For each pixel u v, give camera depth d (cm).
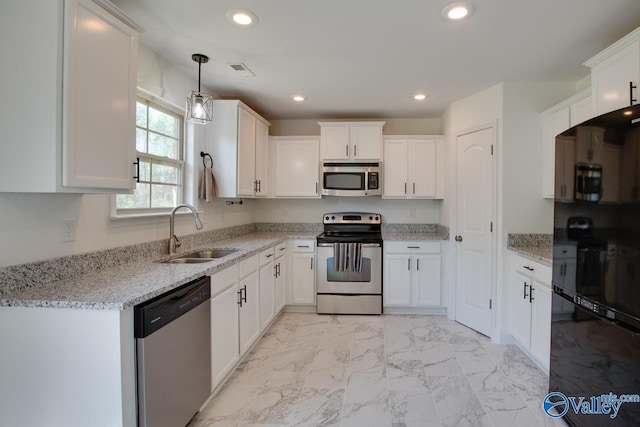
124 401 130
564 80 281
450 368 244
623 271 138
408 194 386
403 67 257
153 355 142
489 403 201
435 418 187
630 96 163
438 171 384
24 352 132
